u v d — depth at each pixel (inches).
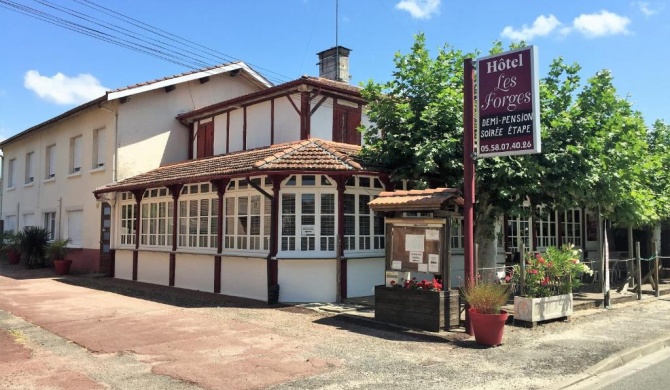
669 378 259.8
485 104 332.2
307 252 473.4
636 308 470.3
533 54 314.5
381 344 315.6
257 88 853.8
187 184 578.6
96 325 364.2
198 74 754.2
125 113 716.7
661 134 686.5
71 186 823.1
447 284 349.1
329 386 233.5
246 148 649.0
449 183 471.2
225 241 527.5
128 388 227.6
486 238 484.1
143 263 645.3
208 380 239.6
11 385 230.1
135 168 722.2
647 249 719.7
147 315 405.7
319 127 588.4
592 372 262.2
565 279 405.7
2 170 1101.1
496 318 309.1
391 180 492.1
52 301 478.3
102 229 740.7
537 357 288.0
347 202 492.7
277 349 299.0
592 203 498.9
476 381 243.9
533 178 431.5
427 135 469.7
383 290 370.0
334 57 765.3
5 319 388.8
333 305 451.8
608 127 463.8
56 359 275.1
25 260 819.4
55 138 888.9
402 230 371.9
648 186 619.5
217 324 370.6
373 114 514.3
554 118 446.3
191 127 765.9
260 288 484.4
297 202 477.4
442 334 333.7
